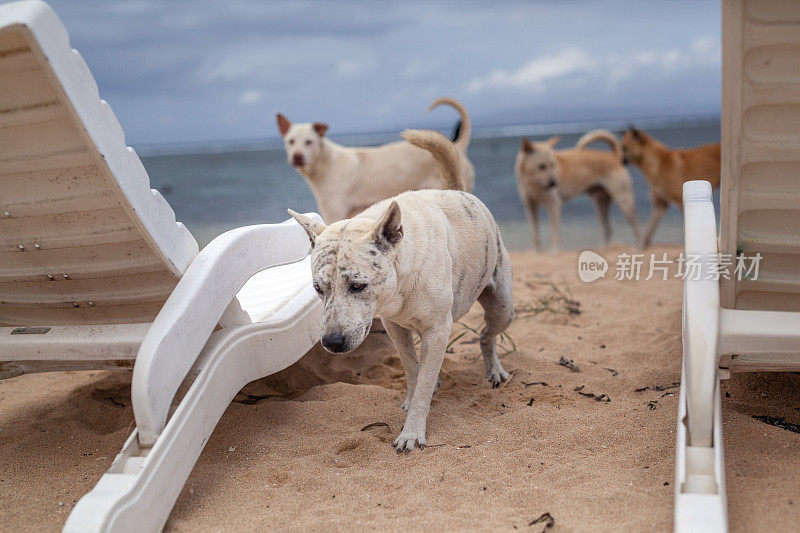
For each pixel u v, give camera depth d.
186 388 2.71
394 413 3.45
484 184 19.78
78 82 2.15
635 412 3.17
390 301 2.93
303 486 2.67
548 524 2.25
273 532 2.33
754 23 2.03
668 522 2.20
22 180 2.49
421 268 2.99
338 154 8.23
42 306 3.10
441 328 3.13
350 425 3.30
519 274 7.29
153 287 2.85
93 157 2.29
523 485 2.57
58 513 2.58
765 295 2.68
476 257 3.37
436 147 3.74
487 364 3.94
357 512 2.44
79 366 3.01
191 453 2.56
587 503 2.38
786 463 2.52
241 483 2.73
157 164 36.62
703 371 2.26
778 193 2.35
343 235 2.84
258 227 3.14
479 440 3.03
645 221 13.55
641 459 2.71
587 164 10.31
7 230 2.71
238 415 3.39
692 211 2.72
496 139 52.47
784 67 2.10
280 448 3.04
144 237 2.56
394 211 2.77
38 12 1.99
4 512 2.60
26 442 3.25
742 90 2.16
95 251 2.71
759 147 2.26
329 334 2.70
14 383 4.38
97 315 3.09
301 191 18.67
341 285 2.76
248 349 3.06
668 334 4.54
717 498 1.99
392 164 8.30
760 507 2.23
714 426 2.24
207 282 2.72
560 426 3.09
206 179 24.11
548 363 4.11
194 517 2.50
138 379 2.41
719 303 2.50
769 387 3.38
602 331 4.85
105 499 2.13
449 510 2.42
